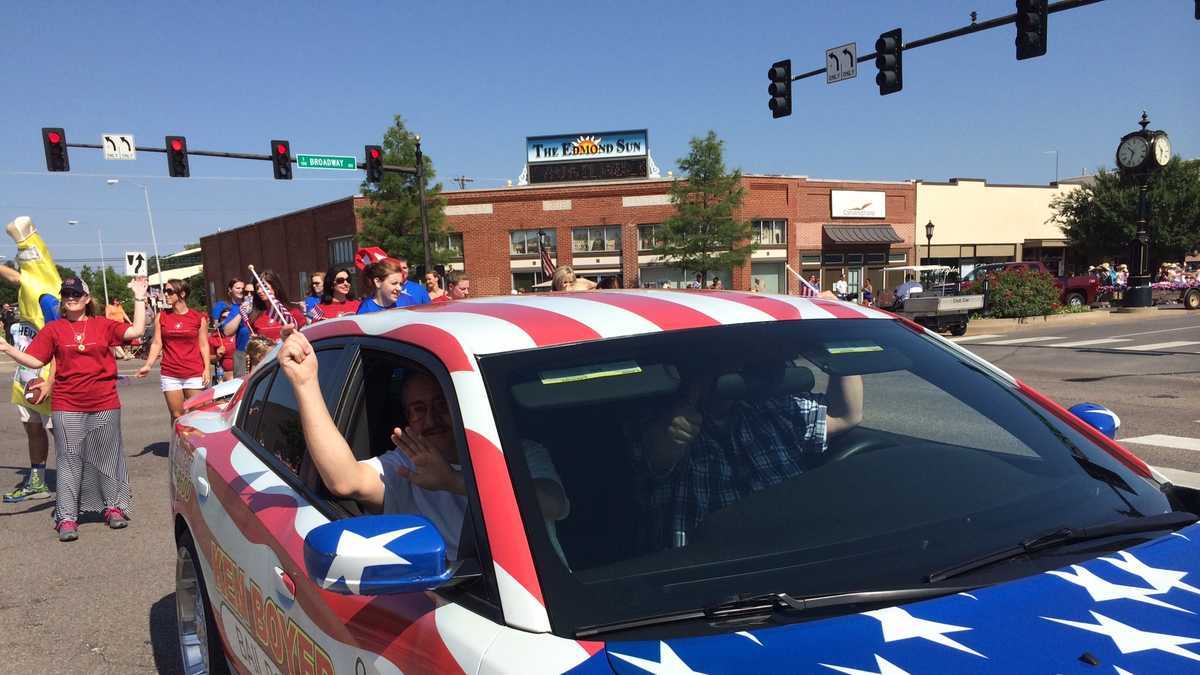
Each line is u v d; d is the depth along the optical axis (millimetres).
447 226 42688
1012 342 19531
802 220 47875
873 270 50125
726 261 41000
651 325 2350
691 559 1808
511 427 1930
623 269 46188
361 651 1877
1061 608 1608
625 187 45844
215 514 2982
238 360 10422
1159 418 9180
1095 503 2070
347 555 1625
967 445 2283
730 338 2371
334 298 9039
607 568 1747
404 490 2383
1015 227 53688
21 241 7844
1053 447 2309
